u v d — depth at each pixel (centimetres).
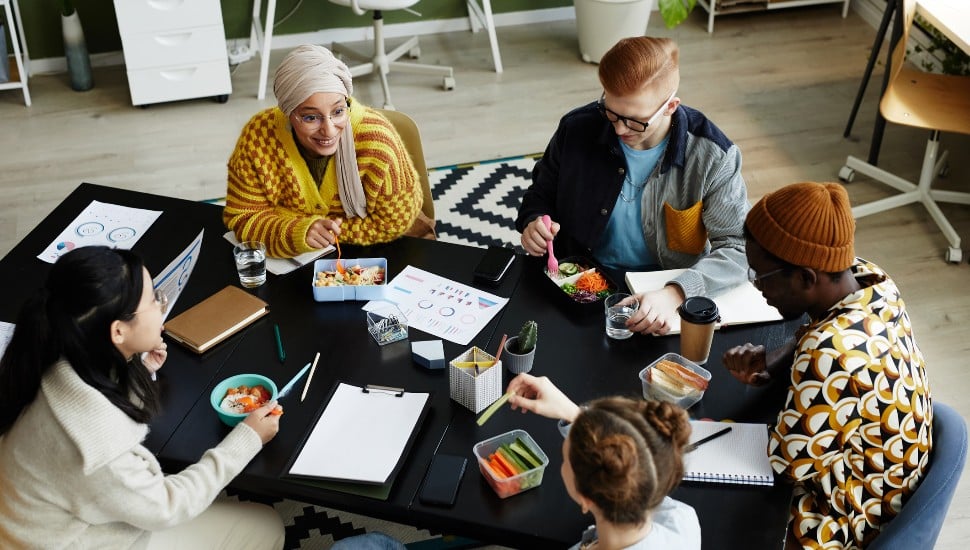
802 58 493
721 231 228
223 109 457
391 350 204
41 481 161
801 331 190
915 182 392
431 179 394
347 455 177
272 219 233
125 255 164
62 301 154
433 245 239
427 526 170
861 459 171
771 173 400
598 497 132
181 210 254
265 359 202
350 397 190
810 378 168
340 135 230
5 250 355
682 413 134
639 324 203
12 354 157
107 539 171
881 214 373
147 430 169
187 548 187
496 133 431
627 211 239
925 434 174
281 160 234
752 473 172
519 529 163
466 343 204
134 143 427
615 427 131
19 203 384
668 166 228
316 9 505
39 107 457
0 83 451
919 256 350
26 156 417
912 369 173
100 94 468
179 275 213
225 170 407
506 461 171
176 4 428
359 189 236
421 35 527
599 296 216
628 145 227
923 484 171
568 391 191
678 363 192
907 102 353
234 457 173
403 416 185
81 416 157
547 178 249
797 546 175
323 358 202
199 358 202
